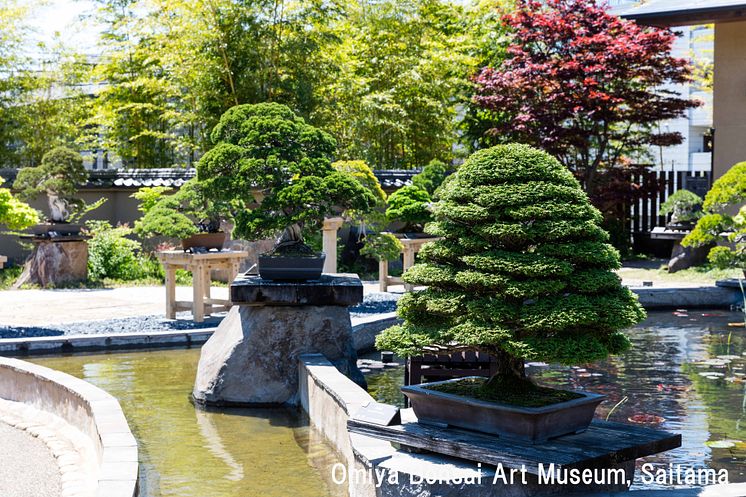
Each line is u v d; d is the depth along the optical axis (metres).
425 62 20.59
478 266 4.08
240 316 6.88
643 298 12.07
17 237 17.11
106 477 4.03
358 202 7.19
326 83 19.39
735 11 15.16
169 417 6.19
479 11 23.22
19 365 6.52
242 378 6.57
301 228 7.25
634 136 20.91
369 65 21.38
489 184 4.21
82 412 5.50
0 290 13.49
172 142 19.89
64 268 13.83
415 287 12.42
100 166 25.09
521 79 17.62
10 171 16.88
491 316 4.00
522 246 4.17
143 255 16.20
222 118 7.50
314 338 6.75
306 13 18.61
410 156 21.41
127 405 6.55
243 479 4.73
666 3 16.25
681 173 17.92
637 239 18.55
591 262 4.13
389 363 8.23
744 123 16.36
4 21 19.55
